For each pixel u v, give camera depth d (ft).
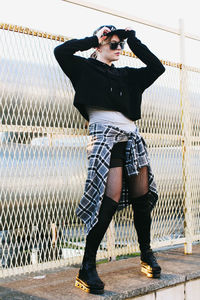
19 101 5.95
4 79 5.80
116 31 5.59
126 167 5.57
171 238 7.98
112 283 5.67
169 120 8.11
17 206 5.82
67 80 6.51
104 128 5.40
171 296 5.96
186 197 8.20
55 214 6.28
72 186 6.41
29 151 5.99
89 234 5.35
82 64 5.55
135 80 5.91
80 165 6.55
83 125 6.67
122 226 7.12
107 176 5.37
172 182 8.02
